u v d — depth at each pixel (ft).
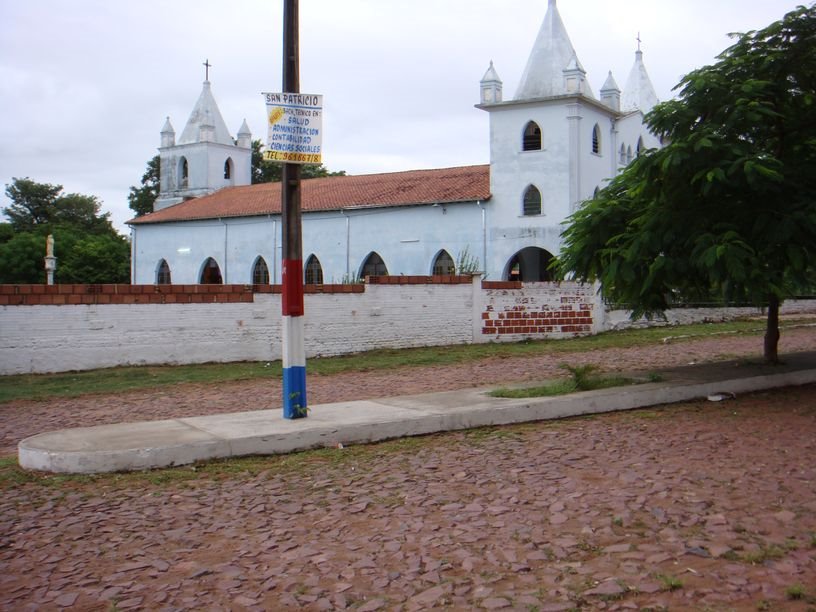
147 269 155.43
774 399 35.76
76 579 15.67
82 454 23.53
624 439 27.45
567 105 110.22
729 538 16.80
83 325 48.70
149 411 35.96
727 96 35.29
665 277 37.09
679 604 13.70
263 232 138.31
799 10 35.81
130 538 18.04
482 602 14.03
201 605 14.33
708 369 41.19
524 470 23.27
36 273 190.60
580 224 41.24
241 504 20.49
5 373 46.24
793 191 35.53
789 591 13.93
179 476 23.31
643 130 131.13
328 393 40.70
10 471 23.99
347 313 59.57
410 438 28.60
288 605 14.23
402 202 122.31
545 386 36.22
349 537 17.79
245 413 30.68
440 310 64.59
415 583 15.05
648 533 17.31
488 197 114.93
